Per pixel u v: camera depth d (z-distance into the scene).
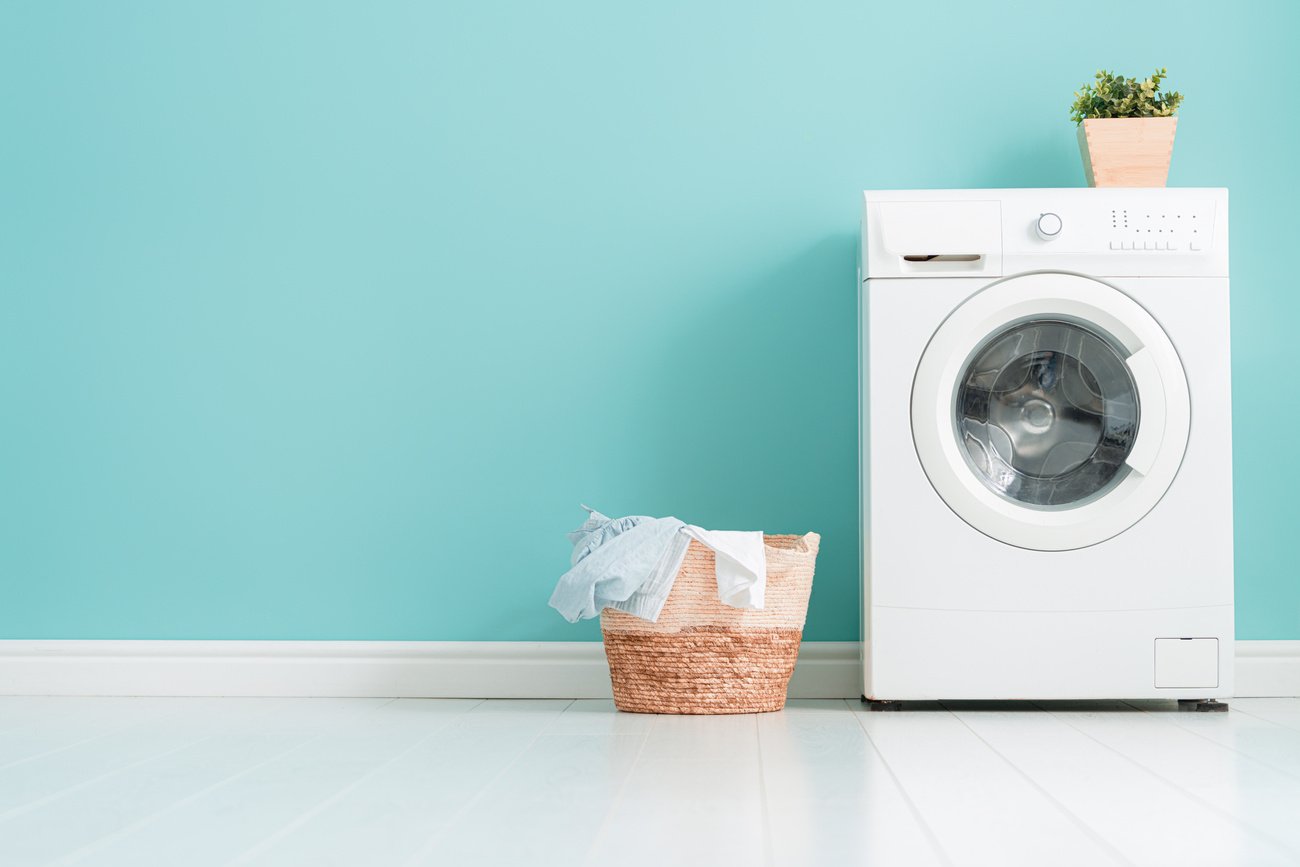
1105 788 1.35
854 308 2.44
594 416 2.44
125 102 2.51
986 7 2.46
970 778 1.42
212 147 2.49
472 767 1.50
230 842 1.10
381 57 2.49
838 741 1.71
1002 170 2.45
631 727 1.88
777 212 2.45
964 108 2.45
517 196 2.47
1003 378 2.08
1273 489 2.39
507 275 2.46
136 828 1.17
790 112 2.46
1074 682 2.01
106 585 2.44
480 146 2.48
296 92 2.49
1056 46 2.45
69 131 2.51
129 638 2.43
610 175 2.47
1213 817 1.20
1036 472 2.08
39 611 2.45
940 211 2.06
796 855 1.05
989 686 2.01
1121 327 2.03
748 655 2.01
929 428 2.03
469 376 2.45
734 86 2.47
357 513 2.44
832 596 2.39
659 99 2.47
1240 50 2.44
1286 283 2.42
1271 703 2.19
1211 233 2.05
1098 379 2.08
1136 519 2.02
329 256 2.48
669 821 1.19
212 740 1.76
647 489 2.43
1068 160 2.44
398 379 2.45
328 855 1.05
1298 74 2.44
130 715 2.07
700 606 2.00
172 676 2.40
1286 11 2.44
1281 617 2.37
